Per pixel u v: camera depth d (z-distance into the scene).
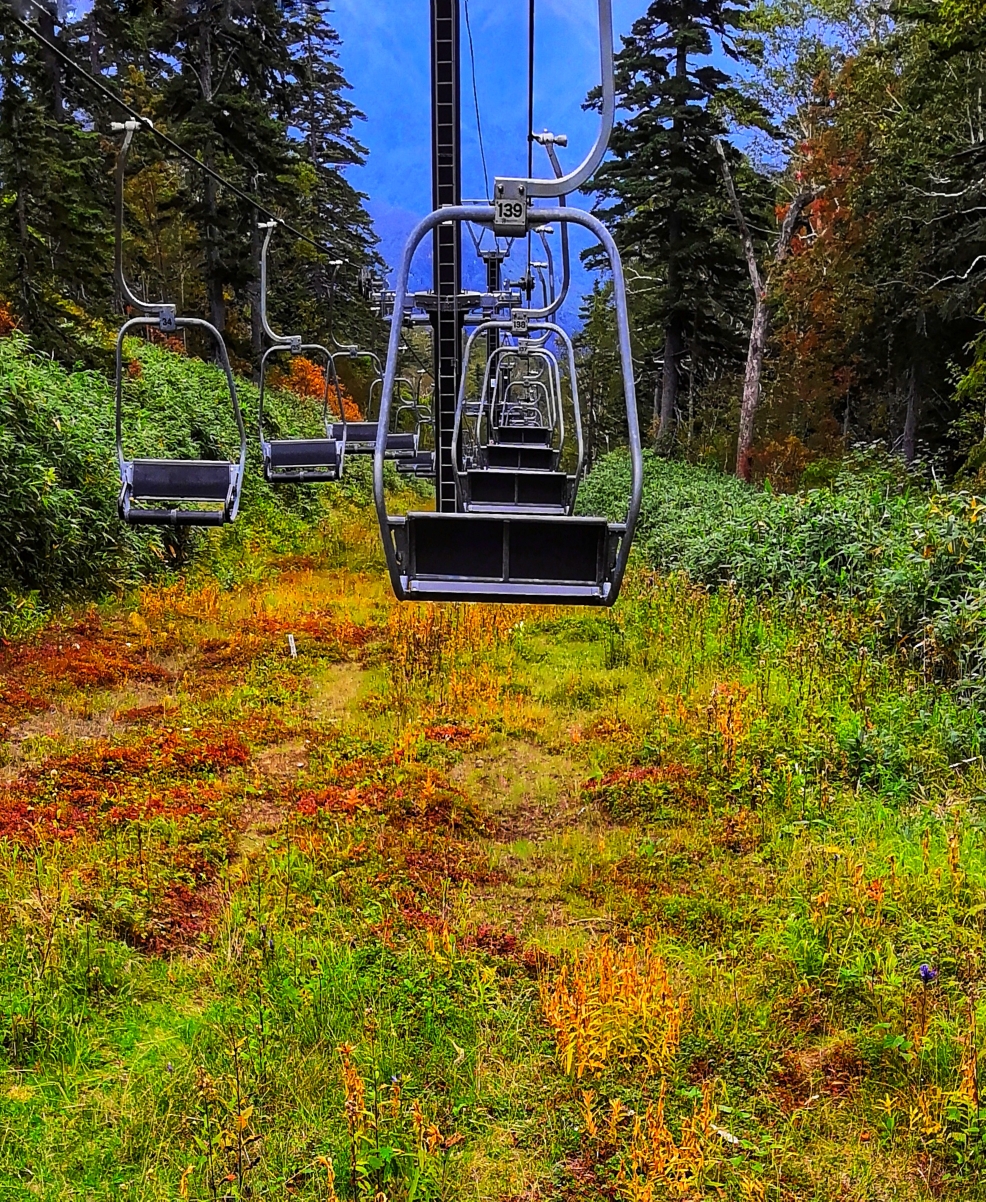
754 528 10.21
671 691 7.63
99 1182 3.01
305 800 5.84
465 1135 3.24
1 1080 3.43
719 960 4.21
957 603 6.94
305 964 4.11
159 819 5.41
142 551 11.54
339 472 9.35
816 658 7.23
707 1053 3.64
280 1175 3.01
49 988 3.83
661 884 4.87
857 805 5.37
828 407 28.12
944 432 23.66
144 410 14.70
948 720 6.05
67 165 16.77
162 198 30.83
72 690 7.84
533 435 10.24
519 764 6.59
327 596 11.67
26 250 15.66
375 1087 3.36
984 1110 3.24
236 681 8.35
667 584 10.28
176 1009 3.86
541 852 5.29
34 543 10.04
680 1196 2.99
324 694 8.19
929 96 19.25
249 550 14.38
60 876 4.66
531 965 4.20
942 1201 3.03
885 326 22.48
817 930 4.25
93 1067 3.54
